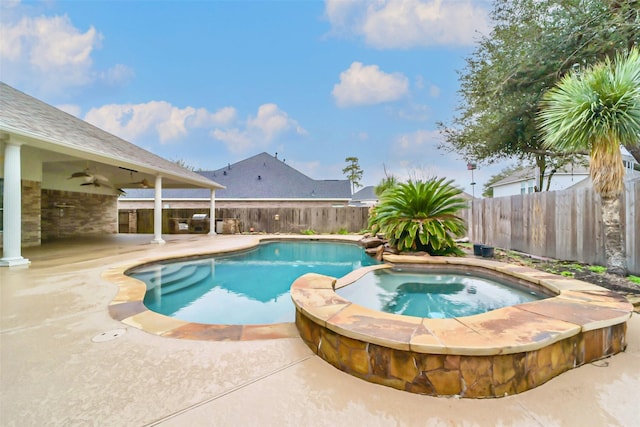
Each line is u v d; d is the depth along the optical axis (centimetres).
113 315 313
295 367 217
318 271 686
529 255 686
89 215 1305
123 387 187
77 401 172
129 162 830
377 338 197
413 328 215
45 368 208
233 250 855
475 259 568
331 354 222
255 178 2177
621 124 423
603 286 402
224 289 550
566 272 486
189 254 748
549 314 244
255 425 156
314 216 1567
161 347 243
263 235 1397
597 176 450
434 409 173
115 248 853
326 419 162
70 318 303
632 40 623
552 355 204
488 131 920
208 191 2080
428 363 188
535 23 743
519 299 422
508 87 812
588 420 163
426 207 695
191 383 193
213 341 256
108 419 158
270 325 298
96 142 795
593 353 228
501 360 187
